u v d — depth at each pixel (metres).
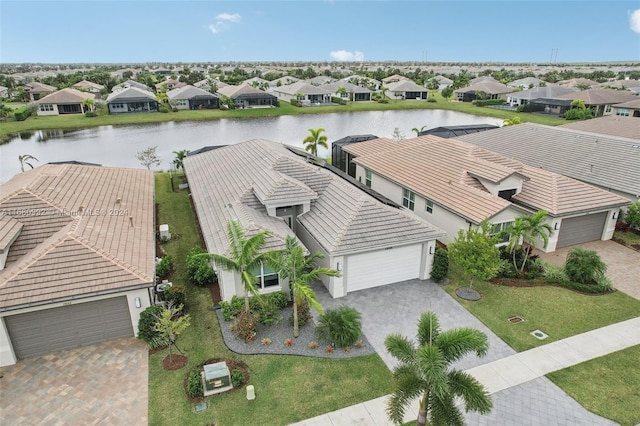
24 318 15.64
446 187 26.73
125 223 21.47
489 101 97.88
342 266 19.61
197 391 14.06
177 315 18.31
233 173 28.09
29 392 14.43
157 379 14.97
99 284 16.12
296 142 59.41
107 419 13.33
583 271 20.98
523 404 13.80
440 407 10.52
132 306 16.80
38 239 18.94
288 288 19.69
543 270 21.95
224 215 22.38
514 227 21.36
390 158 33.72
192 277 21.03
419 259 21.47
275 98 92.88
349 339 16.20
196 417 13.38
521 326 17.88
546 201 25.00
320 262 20.95
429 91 113.06
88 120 75.50
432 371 10.05
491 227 20.50
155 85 133.25
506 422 13.13
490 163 27.28
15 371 15.43
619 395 14.14
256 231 19.20
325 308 19.08
